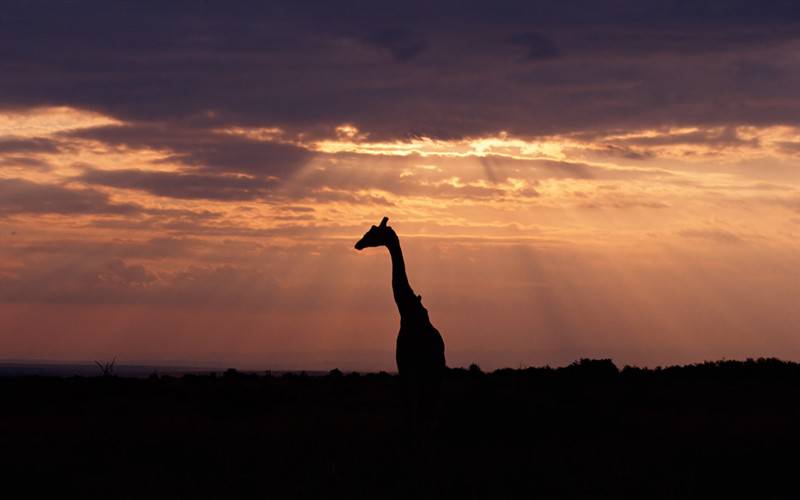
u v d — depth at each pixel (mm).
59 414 69812
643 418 55500
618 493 32844
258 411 68375
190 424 57906
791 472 36438
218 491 33906
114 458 42312
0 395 80750
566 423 51594
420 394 46719
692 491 33281
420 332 46031
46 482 36219
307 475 36656
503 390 69188
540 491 33594
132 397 84438
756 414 58375
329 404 74375
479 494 32781
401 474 37094
